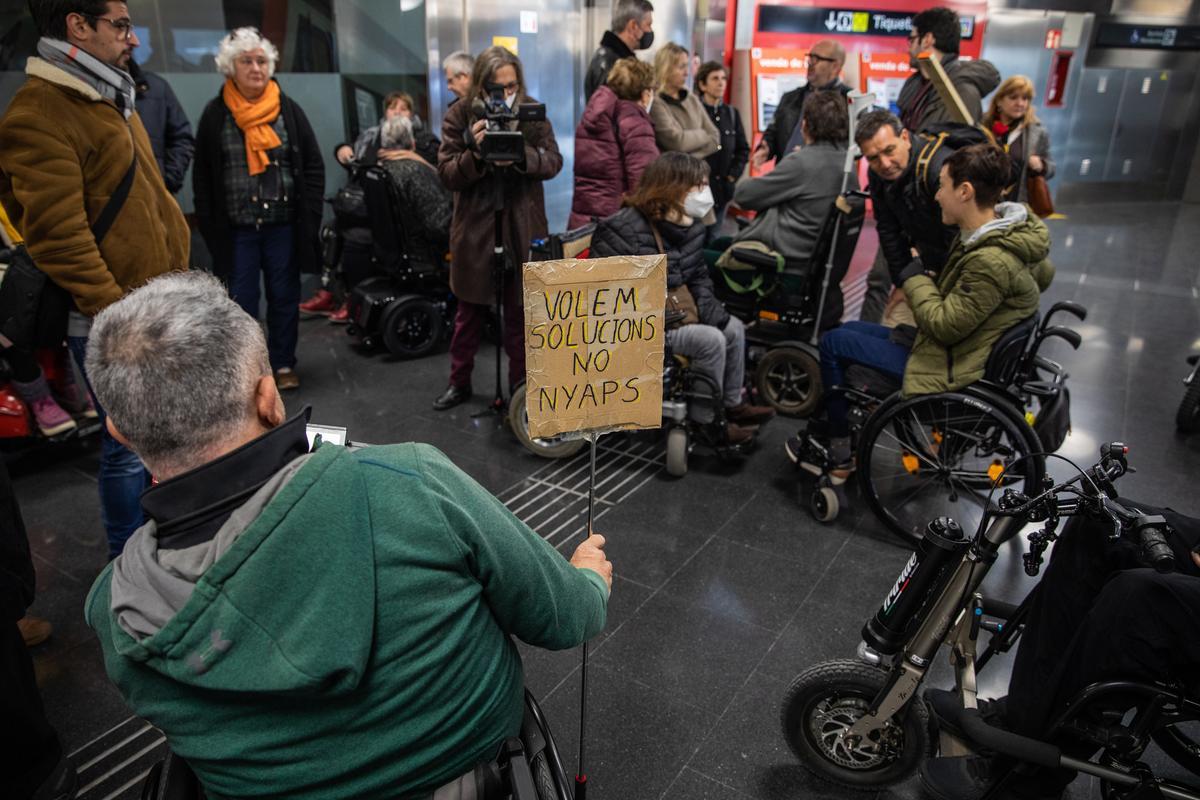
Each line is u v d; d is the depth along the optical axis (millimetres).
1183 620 1420
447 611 887
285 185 3842
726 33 7926
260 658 780
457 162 3445
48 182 2170
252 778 861
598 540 1392
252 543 778
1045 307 5820
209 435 865
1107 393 4332
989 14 8938
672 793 1928
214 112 3676
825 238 3760
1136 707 1511
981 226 2619
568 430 1392
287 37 4926
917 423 2861
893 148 3111
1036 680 1691
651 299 1374
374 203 4348
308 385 4297
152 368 829
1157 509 1721
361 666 805
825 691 1873
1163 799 1498
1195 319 5570
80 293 2285
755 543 2965
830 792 1939
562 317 1331
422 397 4176
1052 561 1778
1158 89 10305
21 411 3176
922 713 1834
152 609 798
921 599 1681
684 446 3324
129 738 2082
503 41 5961
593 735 2094
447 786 946
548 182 6746
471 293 3729
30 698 1714
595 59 4766
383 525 858
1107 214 9914
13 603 1652
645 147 4301
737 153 5836
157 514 833
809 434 3221
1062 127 10164
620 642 2436
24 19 3775
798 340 4020
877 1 8156
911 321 3795
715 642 2443
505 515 1009
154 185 2510
